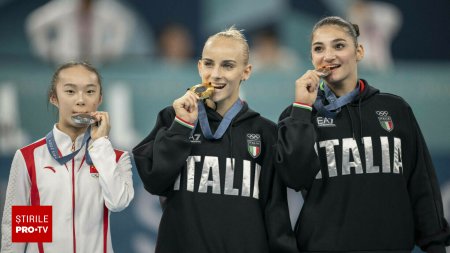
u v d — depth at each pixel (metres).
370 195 14.80
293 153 14.40
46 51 35.28
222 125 15.12
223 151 14.97
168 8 36.81
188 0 37.00
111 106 29.31
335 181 14.90
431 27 38.16
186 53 36.78
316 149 15.15
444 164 29.78
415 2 38.12
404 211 15.02
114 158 15.09
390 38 37.91
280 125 14.88
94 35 35.62
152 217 25.91
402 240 14.89
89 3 35.69
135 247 25.67
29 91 29.23
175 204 14.75
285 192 15.23
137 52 36.25
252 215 14.66
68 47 35.28
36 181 15.12
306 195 15.19
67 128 15.49
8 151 28.44
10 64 32.97
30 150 15.45
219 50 14.89
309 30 37.53
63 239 14.77
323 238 14.68
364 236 14.64
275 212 14.88
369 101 15.61
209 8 37.25
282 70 32.34
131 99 29.47
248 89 29.98
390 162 15.07
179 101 14.63
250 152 15.05
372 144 15.10
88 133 15.55
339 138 15.15
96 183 15.21
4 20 35.25
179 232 14.58
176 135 14.51
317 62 15.41
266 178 15.09
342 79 15.34
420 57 38.00
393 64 36.59
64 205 14.95
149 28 36.56
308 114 14.80
